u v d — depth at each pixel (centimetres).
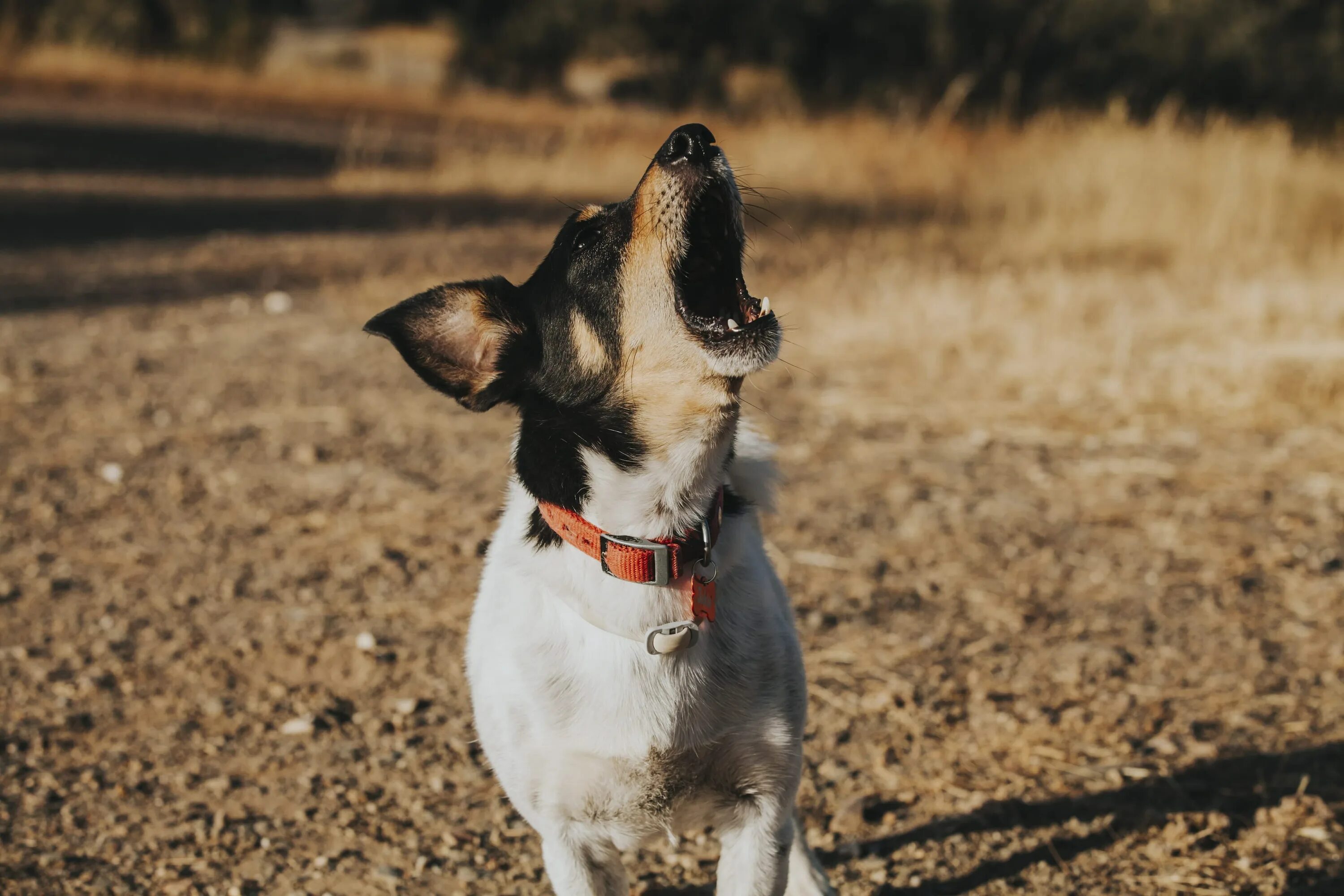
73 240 343
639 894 101
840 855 103
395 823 107
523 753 90
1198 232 317
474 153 508
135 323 256
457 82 847
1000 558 143
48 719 118
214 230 368
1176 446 173
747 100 771
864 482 165
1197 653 124
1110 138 398
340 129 628
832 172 448
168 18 785
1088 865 101
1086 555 143
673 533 90
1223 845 101
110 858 103
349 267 314
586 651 89
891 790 109
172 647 129
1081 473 165
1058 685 121
